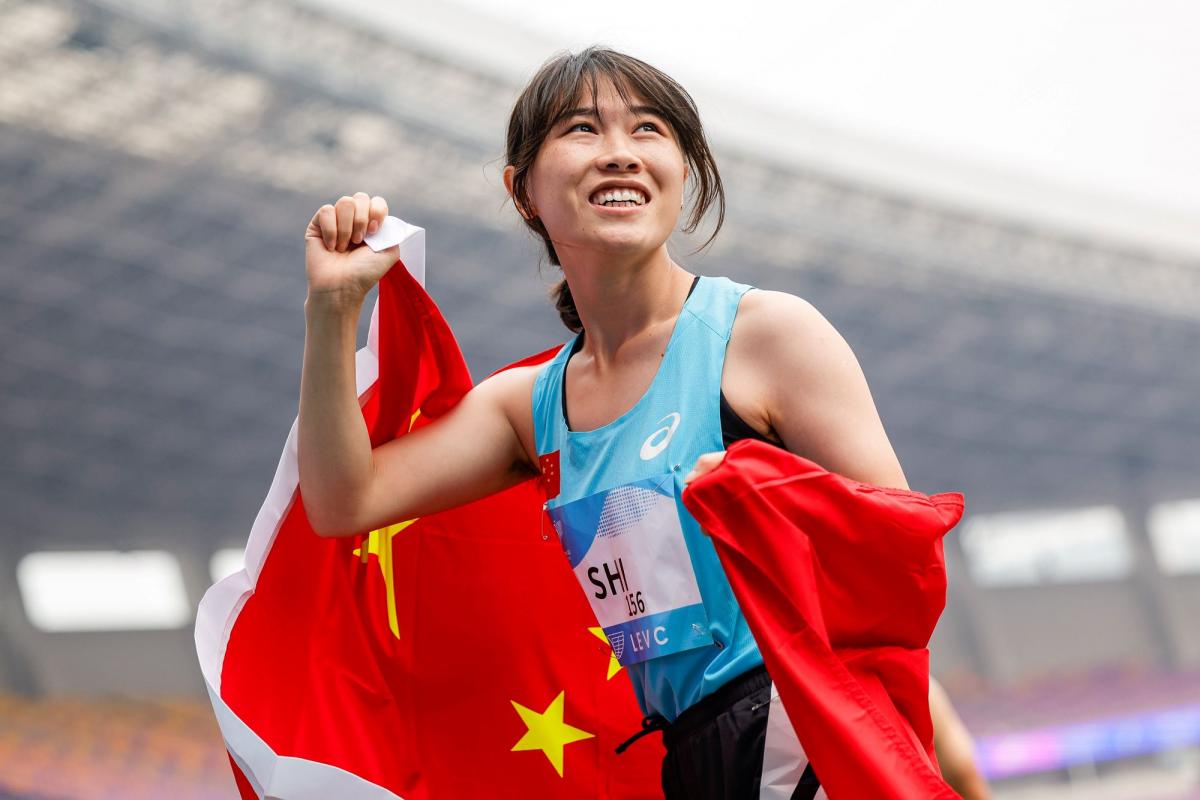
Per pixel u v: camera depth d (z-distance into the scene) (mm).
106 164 48844
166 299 55438
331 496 3719
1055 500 87625
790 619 2920
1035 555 86750
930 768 2846
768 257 60094
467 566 4145
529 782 4078
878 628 3031
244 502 68688
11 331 55250
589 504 3570
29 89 45906
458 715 4078
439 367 3961
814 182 55375
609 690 4109
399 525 4148
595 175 3521
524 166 3697
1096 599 85312
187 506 67562
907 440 78875
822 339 3383
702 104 42656
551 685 4125
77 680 62188
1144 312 69500
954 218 59406
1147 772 71688
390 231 3645
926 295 64938
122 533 66500
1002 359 71875
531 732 4098
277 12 44500
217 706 3506
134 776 54625
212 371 60219
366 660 4008
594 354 3775
